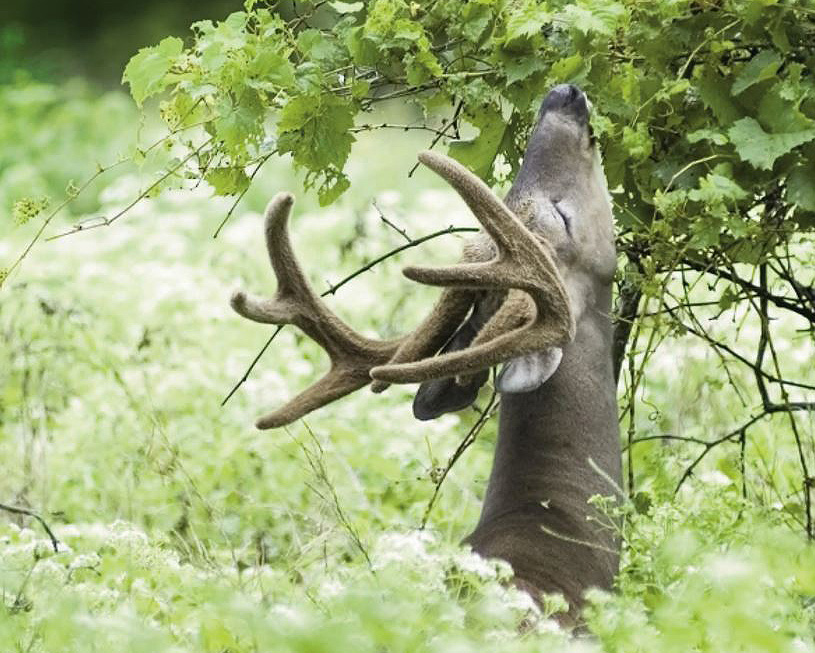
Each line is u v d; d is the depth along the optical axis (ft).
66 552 30.71
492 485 31.53
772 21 31.32
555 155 31.37
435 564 25.80
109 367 48.57
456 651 23.50
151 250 67.10
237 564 35.63
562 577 29.81
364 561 32.22
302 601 28.89
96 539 33.60
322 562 36.09
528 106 32.81
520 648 24.20
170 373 49.03
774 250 33.42
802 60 32.17
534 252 28.40
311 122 32.81
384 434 46.03
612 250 31.60
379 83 33.91
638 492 34.99
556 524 30.42
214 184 33.83
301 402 31.01
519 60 32.53
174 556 33.63
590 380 31.22
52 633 25.80
